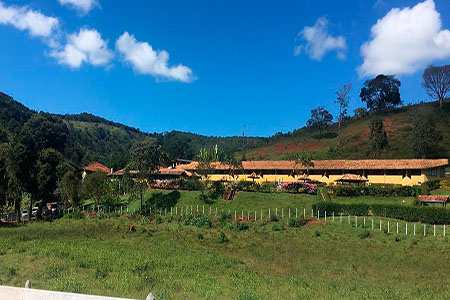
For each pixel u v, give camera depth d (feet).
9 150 165.58
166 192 197.77
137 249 95.86
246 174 236.84
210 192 187.83
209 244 109.81
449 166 247.70
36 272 65.31
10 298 25.70
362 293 60.18
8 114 436.76
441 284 69.51
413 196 158.71
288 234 122.62
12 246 94.89
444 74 373.81
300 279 70.03
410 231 115.85
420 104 418.51
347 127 435.12
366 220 130.31
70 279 57.00
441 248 99.35
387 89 451.12
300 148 395.96
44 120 390.01
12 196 165.27
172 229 135.13
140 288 54.95
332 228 126.31
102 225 141.28
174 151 448.65
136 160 186.19
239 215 155.43
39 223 156.35
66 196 194.49
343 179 179.73
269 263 87.35
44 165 182.39
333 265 85.66
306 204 161.89
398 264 86.63
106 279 60.90
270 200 171.73
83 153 473.67
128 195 209.46
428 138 260.83
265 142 539.70
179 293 54.29
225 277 69.87
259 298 51.24
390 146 299.99
